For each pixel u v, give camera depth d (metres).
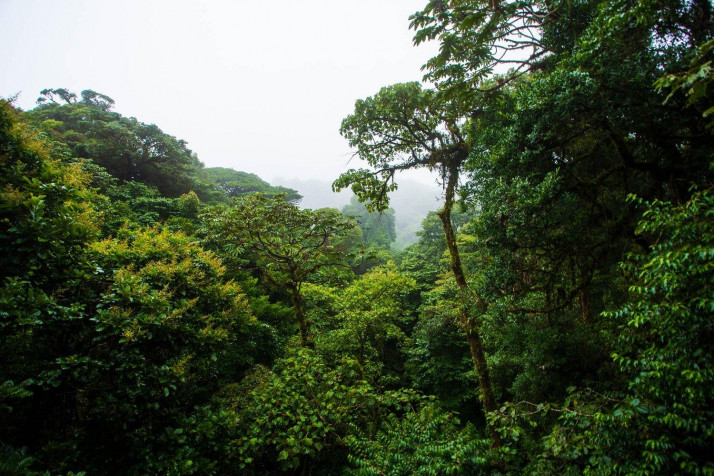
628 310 2.94
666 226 2.63
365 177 8.12
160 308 4.35
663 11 3.32
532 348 5.50
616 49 3.77
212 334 4.98
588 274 5.58
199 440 4.50
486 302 5.81
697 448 2.41
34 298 3.10
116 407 3.85
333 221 8.21
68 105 27.59
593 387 4.58
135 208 15.81
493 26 4.27
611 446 2.86
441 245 20.69
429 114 7.29
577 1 4.57
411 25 4.45
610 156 5.20
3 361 3.17
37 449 3.44
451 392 11.94
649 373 2.63
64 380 3.65
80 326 3.92
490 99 5.43
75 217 4.07
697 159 3.93
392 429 5.14
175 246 6.21
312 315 13.19
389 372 12.94
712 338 2.29
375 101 7.37
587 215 4.89
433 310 13.14
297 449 4.68
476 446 3.85
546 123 4.24
